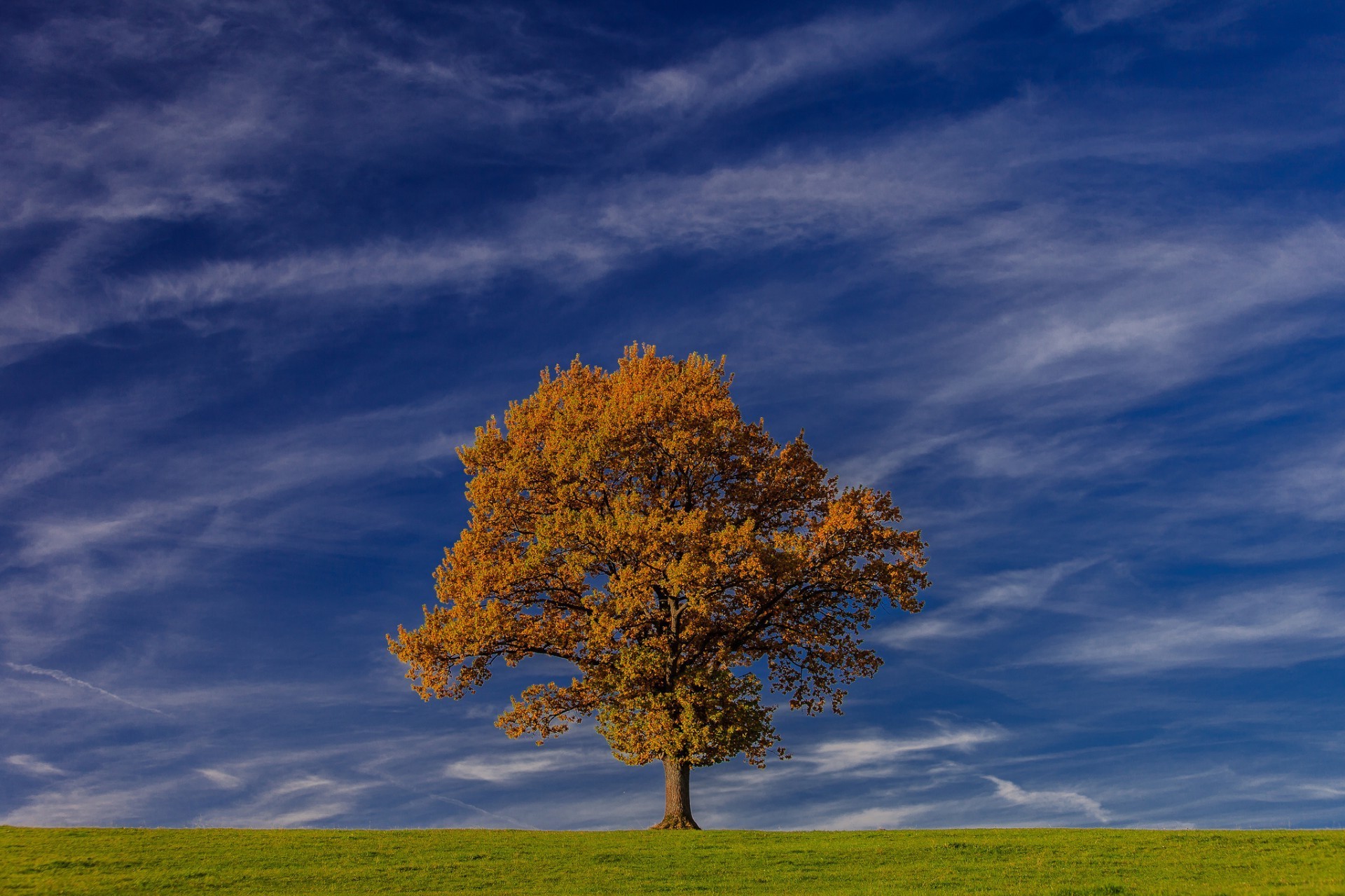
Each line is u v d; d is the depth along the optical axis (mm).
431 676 30500
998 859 23375
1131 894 18562
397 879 21578
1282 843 23953
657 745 27172
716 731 27453
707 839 27188
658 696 27781
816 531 28875
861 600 30734
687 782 30094
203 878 21359
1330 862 20859
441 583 30812
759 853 24531
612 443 30203
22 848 24859
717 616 29844
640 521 27625
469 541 30656
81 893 19781
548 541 28891
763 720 28234
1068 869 21641
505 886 21016
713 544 27719
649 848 25453
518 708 30609
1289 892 17562
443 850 25281
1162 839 25438
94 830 28219
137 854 24031
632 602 27359
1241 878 19828
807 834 28312
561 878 21875
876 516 29625
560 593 30703
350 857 24062
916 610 29797
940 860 23422
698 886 20844
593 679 28781
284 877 21688
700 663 29922
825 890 20344
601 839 27344
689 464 30781
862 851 24656
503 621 28859
